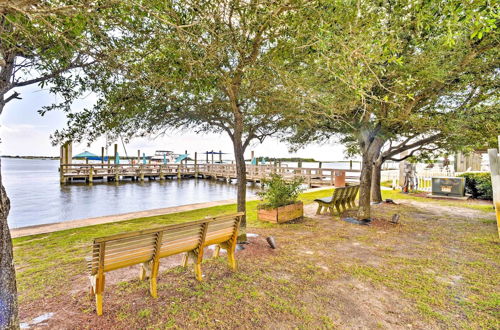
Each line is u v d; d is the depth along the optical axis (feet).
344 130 25.86
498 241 18.39
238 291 11.00
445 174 49.80
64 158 90.58
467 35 14.38
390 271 13.38
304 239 18.92
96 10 7.82
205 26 8.43
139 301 10.09
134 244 9.51
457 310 9.87
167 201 54.90
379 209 31.01
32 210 43.29
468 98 19.76
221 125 18.54
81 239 19.24
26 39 8.62
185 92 13.89
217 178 115.65
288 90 12.85
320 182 67.67
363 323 9.02
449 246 17.46
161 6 8.06
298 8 8.55
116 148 110.11
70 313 9.27
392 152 33.04
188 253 12.25
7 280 6.84
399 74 15.34
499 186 17.98
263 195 25.88
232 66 13.82
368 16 8.74
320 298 10.61
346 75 7.89
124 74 10.35
